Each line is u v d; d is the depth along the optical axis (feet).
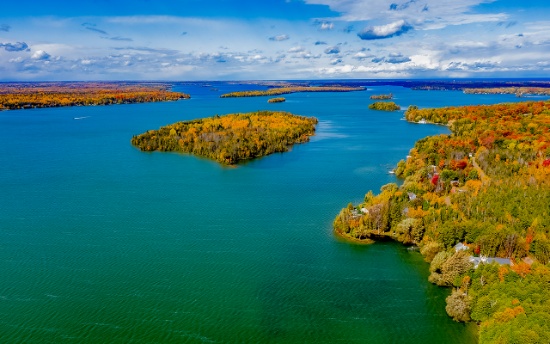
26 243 376.27
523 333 225.56
